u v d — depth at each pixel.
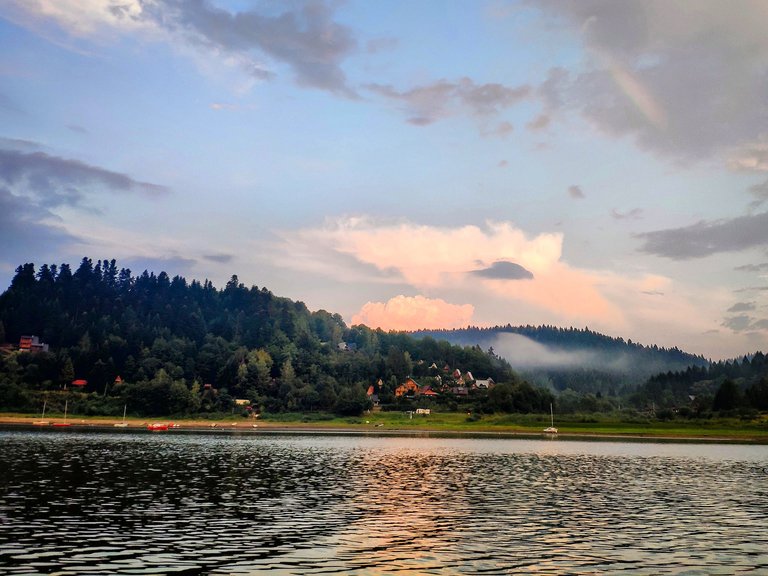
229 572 30.44
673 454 131.88
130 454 102.44
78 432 183.25
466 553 35.09
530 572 31.36
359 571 30.91
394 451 123.81
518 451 131.12
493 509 51.28
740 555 35.94
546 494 61.66
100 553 33.59
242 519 44.53
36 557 32.34
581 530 42.62
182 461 91.31
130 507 48.66
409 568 31.58
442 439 181.00
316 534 39.66
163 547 35.31
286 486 64.44
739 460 115.12
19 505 48.06
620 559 34.50
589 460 109.62
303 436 189.88
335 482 68.81
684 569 32.66
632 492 64.69
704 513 51.31
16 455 93.38
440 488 65.00
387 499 56.03
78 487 59.41
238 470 80.12
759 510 53.34
